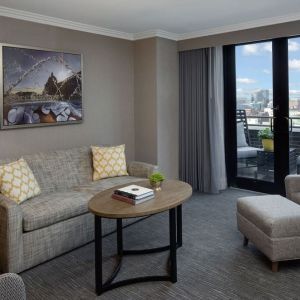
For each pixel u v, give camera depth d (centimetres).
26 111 376
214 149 484
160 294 237
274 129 452
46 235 286
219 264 277
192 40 485
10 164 317
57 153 389
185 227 359
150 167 415
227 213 402
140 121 502
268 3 351
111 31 459
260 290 238
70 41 417
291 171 449
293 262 279
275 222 255
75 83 424
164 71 485
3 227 260
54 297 236
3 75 354
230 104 496
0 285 142
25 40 372
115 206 251
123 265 279
